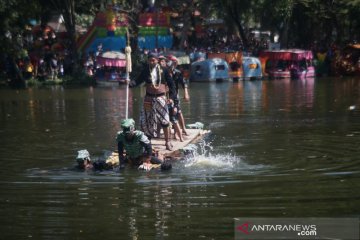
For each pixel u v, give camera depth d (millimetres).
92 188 12398
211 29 64500
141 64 48344
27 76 49188
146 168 13922
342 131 19516
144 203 11203
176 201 11258
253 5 58656
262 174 13336
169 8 57156
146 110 15945
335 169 13742
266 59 53875
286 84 44688
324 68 54219
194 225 9906
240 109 27188
